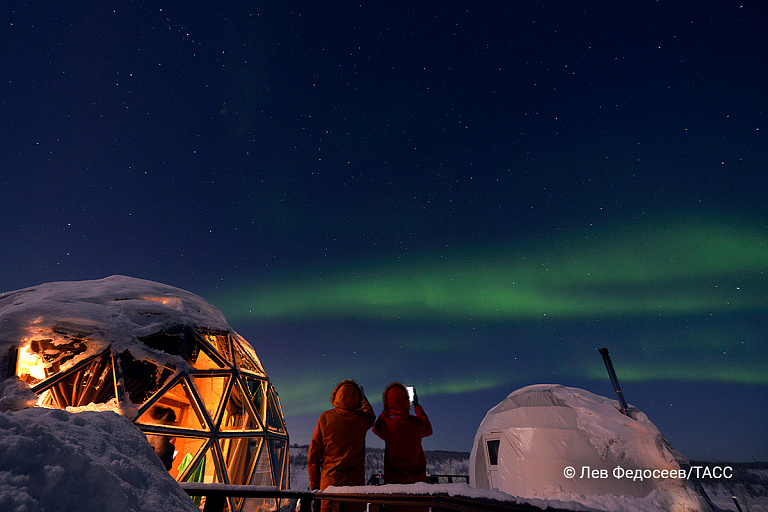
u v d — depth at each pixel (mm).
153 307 10648
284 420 13086
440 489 1533
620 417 8078
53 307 9000
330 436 2805
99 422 1661
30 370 8117
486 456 9375
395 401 2951
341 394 2967
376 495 1866
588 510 997
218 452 9430
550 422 8523
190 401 9664
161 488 1524
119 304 10172
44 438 1240
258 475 10438
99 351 8773
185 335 10633
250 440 10586
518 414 9156
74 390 8195
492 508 1224
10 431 1194
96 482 1217
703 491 7184
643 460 7242
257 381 12156
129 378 8922
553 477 7586
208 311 12945
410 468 2783
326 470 2736
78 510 1108
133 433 1751
